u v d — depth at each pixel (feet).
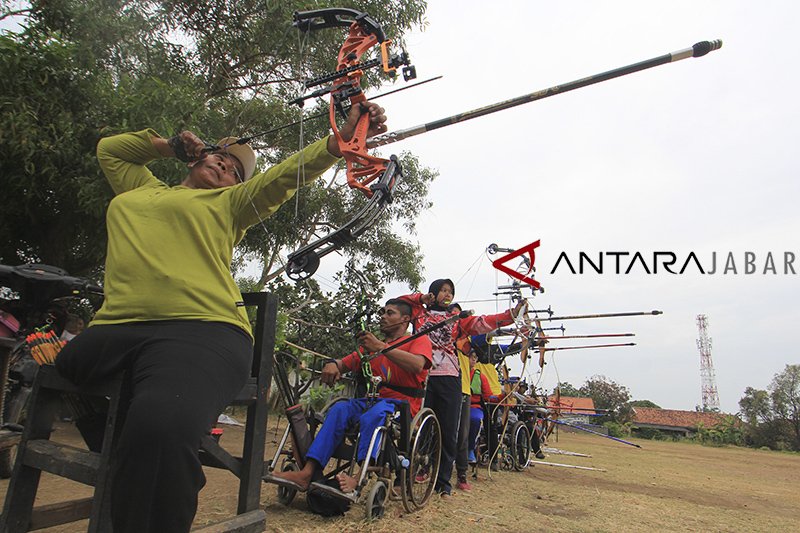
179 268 6.25
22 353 10.63
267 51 26.21
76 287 9.87
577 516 13.50
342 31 23.52
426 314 14.14
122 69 23.07
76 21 21.33
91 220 20.25
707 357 206.90
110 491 5.38
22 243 21.98
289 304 36.96
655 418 151.94
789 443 126.00
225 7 24.88
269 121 28.89
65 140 17.58
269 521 9.96
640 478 23.58
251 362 6.68
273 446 19.76
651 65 7.23
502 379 23.30
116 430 5.54
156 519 4.90
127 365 5.88
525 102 7.64
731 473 31.68
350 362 12.73
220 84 28.07
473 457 18.54
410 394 12.18
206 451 6.62
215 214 6.74
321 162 7.29
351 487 10.39
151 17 23.54
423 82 8.08
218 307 6.24
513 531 11.16
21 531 6.37
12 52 16.51
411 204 44.47
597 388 158.71
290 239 31.48
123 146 7.86
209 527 6.22
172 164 18.51
